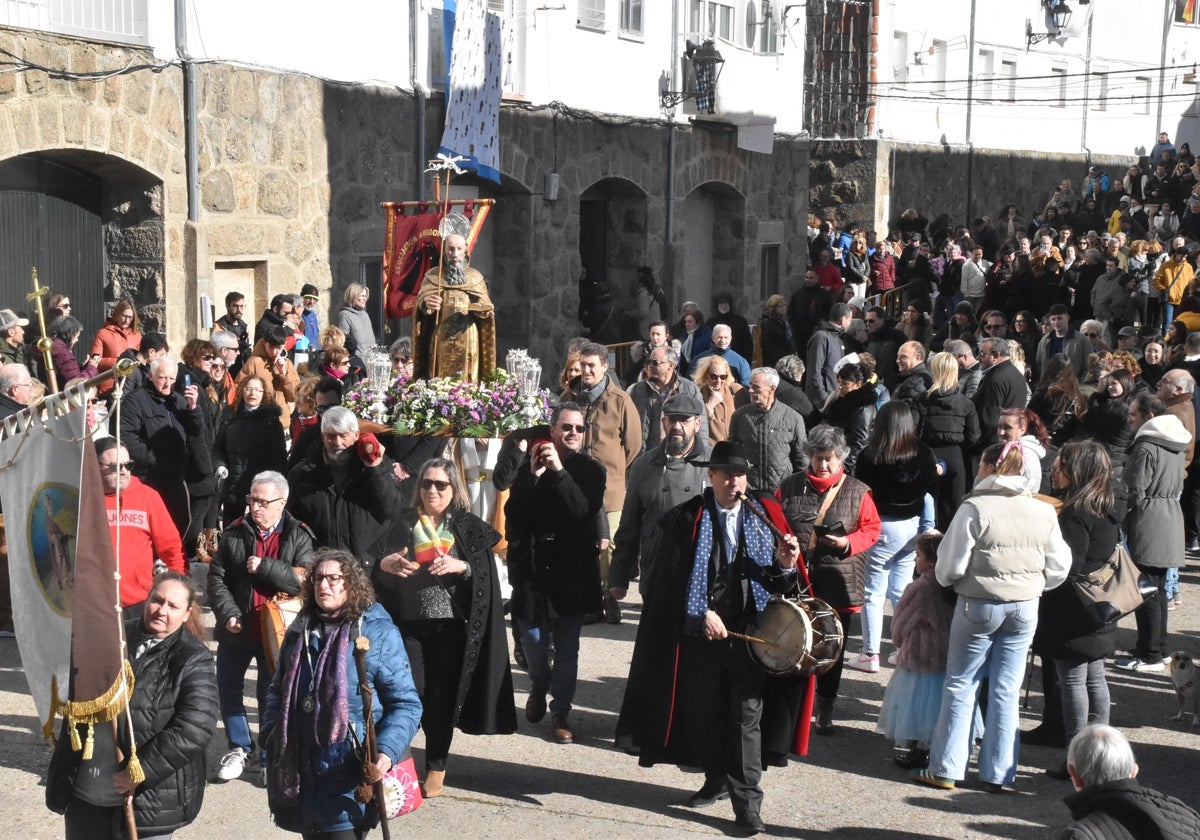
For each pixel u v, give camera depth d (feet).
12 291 51.06
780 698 26.76
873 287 96.84
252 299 58.80
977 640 27.78
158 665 20.26
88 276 54.19
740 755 25.93
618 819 26.68
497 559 38.45
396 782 20.97
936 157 129.59
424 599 26.55
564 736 30.73
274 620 26.53
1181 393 44.34
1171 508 36.29
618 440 38.96
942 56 131.13
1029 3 138.41
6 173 50.52
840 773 29.43
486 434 38.50
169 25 53.83
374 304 65.41
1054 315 60.18
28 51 48.03
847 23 121.90
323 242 61.41
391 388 39.73
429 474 26.55
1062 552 27.76
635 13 79.20
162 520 28.25
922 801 27.91
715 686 26.22
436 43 66.95
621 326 75.51
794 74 96.17
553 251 73.77
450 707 27.02
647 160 80.43
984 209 136.15
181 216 54.65
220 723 31.55
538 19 71.31
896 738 29.40
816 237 98.37
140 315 54.49
